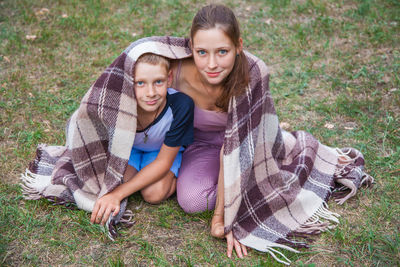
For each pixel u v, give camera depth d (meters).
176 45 2.37
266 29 4.95
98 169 2.56
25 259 2.17
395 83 3.86
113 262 2.14
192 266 2.15
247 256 2.25
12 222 2.39
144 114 2.44
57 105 3.52
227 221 2.29
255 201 2.52
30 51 4.30
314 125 3.42
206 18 2.10
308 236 2.39
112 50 4.45
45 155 2.87
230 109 2.38
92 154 2.53
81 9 5.26
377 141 3.18
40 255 2.20
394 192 2.69
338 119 3.47
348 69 4.15
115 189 2.44
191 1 5.62
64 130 3.26
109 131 2.39
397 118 3.39
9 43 4.38
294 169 2.71
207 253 2.26
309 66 4.22
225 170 2.34
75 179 2.57
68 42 4.55
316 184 2.70
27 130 3.21
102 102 2.35
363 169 2.82
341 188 2.74
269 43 4.68
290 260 2.22
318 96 3.79
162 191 2.53
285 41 4.68
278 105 3.67
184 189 2.51
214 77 2.22
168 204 2.61
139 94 2.28
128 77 2.28
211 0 5.70
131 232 2.38
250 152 2.40
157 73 2.23
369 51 4.46
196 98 2.52
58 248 2.24
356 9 5.29
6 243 2.25
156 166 2.48
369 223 2.46
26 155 2.95
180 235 2.37
